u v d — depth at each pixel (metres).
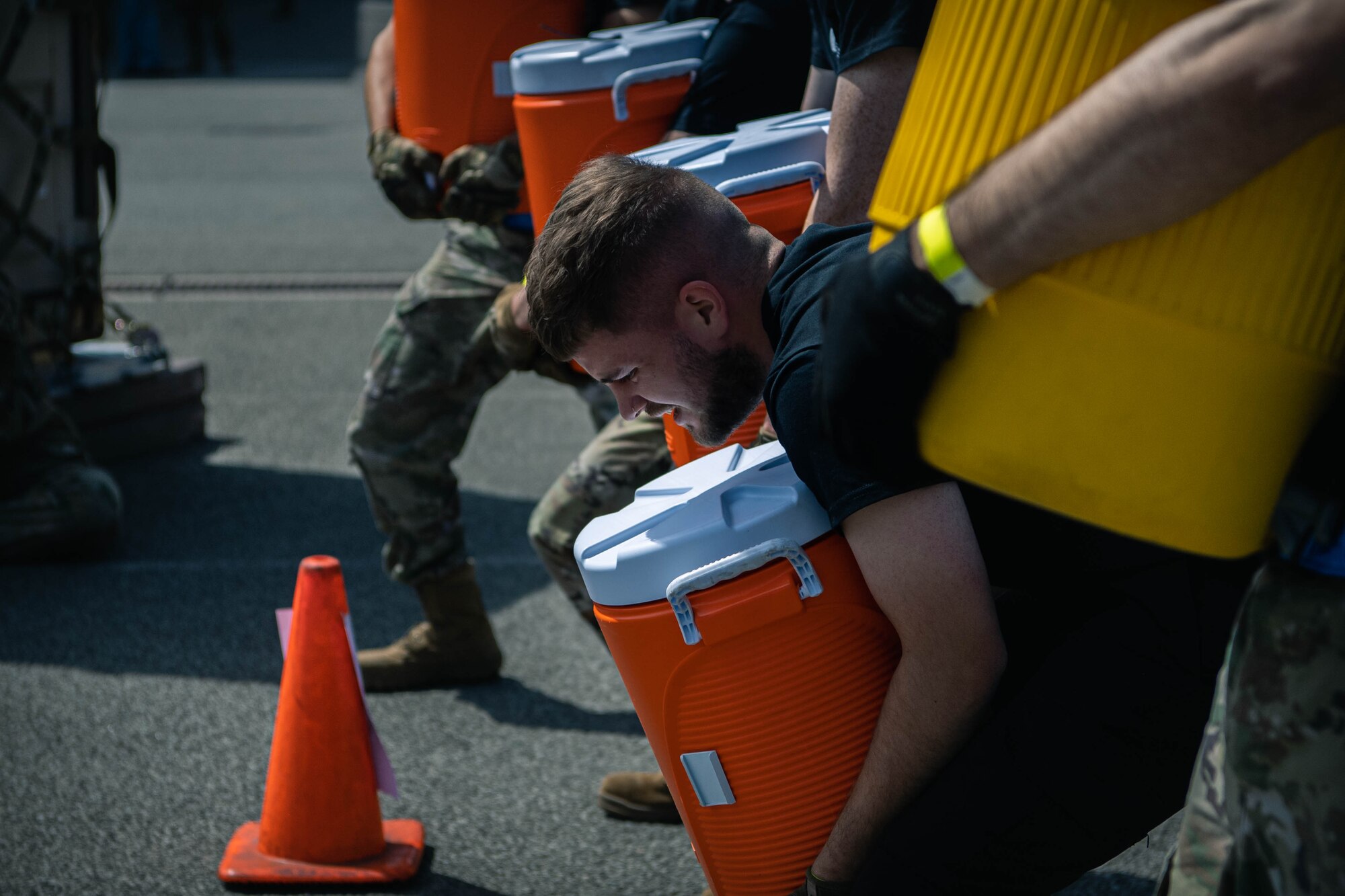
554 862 2.49
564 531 2.69
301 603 2.38
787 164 2.14
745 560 1.47
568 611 3.73
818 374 1.11
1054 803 1.40
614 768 2.85
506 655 3.44
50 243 4.83
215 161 12.53
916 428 1.10
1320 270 0.99
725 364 1.54
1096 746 1.39
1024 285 1.01
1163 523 1.06
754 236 1.56
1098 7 0.99
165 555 4.16
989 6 1.04
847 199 1.97
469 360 3.06
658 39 2.48
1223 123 0.85
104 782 2.77
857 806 1.49
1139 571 1.41
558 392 6.20
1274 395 1.01
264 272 8.29
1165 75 0.86
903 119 1.14
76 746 2.92
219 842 2.54
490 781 2.80
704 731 1.54
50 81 4.73
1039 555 1.47
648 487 1.72
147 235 9.29
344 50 24.33
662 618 1.50
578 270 1.49
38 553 4.04
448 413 3.10
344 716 2.39
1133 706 1.38
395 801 2.71
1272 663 1.06
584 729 3.03
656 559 1.51
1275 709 1.05
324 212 10.13
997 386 1.04
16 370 4.03
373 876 2.36
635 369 1.55
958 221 0.98
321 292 7.89
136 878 2.42
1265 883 1.07
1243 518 1.05
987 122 1.04
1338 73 0.82
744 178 2.08
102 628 3.57
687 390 1.56
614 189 1.50
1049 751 1.40
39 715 3.06
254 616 3.67
